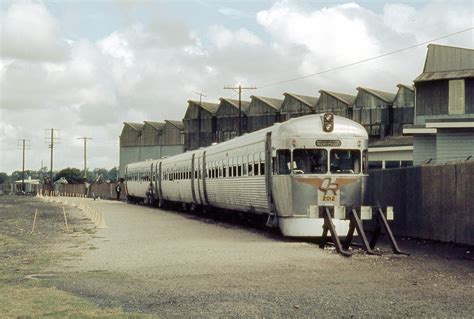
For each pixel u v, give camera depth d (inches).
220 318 335.3
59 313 339.3
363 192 781.9
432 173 761.6
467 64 1473.9
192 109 3031.5
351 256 616.4
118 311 348.2
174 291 423.2
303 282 457.1
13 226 1143.0
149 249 700.0
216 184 1189.1
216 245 730.8
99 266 565.3
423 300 382.0
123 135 3590.1
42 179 5561.0
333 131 780.6
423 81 1469.0
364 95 2337.6
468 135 1169.4
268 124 2696.9
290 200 773.9
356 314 342.0
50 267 561.3
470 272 505.4
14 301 376.2
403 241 781.3
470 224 681.0
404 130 1242.6
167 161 1808.6
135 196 2365.9
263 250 671.1
